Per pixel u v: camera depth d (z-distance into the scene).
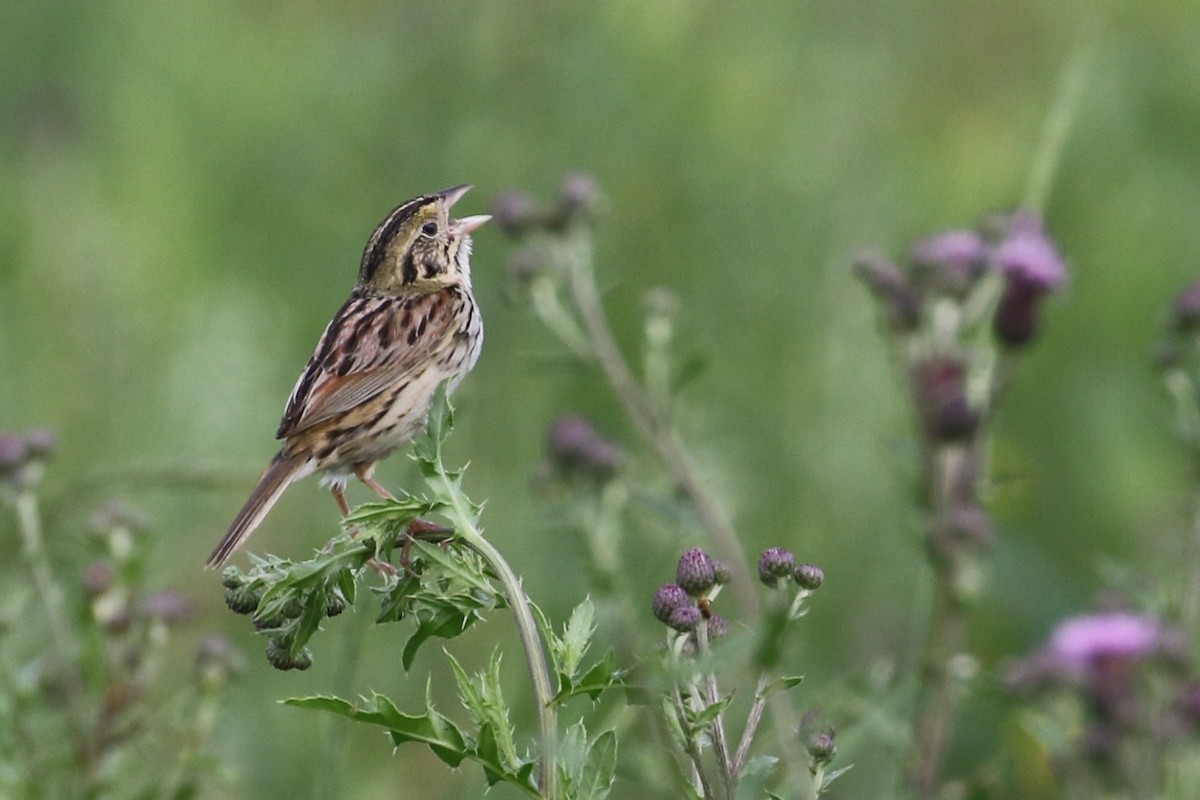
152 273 15.05
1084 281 15.16
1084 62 11.25
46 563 9.85
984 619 12.09
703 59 15.91
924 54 17.30
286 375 14.71
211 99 16.45
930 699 9.32
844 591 12.36
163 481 10.57
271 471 9.77
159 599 9.45
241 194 15.83
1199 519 9.72
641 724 9.48
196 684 9.42
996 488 9.96
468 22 15.93
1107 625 9.12
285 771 11.12
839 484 13.08
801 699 9.91
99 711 9.19
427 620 6.34
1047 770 10.90
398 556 7.32
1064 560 13.15
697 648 6.44
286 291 15.27
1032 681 9.27
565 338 11.24
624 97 15.47
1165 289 14.98
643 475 12.50
